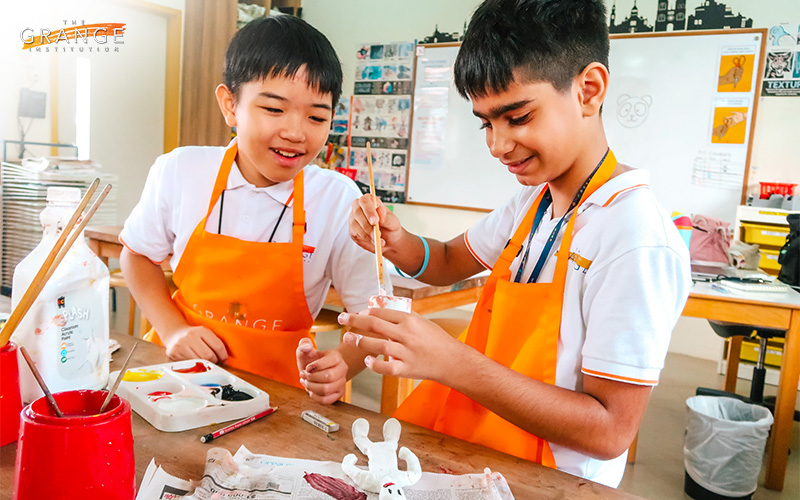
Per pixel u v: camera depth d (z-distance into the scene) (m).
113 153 4.39
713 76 3.79
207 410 0.77
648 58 3.96
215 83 4.62
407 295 1.77
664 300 0.76
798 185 3.63
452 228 4.77
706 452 2.09
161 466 0.66
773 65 3.64
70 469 0.50
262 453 0.70
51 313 0.79
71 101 4.06
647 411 2.92
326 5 5.20
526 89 0.76
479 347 0.97
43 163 3.24
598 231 0.82
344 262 1.25
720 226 2.91
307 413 0.80
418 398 0.98
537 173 0.83
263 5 5.16
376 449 0.69
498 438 0.85
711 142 3.83
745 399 2.72
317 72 1.02
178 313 1.23
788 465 2.43
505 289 0.90
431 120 4.77
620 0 4.02
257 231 1.24
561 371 0.84
